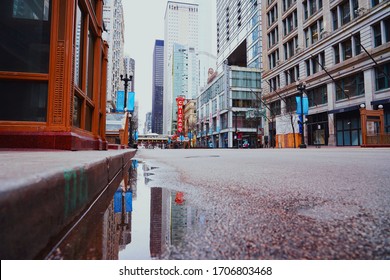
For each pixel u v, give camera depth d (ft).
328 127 105.29
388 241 3.87
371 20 86.99
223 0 270.67
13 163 5.04
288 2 134.92
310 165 17.67
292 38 131.85
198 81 624.18
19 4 18.31
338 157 27.27
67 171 4.43
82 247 3.71
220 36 278.87
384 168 15.01
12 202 2.52
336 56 103.65
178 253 3.53
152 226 4.80
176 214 5.67
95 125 27.35
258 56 189.37
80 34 22.41
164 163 22.35
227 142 187.32
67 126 18.03
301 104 97.66
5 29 17.99
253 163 20.44
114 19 260.01
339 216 5.27
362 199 6.88
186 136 333.42
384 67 84.64
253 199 7.09
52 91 18.02
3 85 17.70
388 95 81.25
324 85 110.22
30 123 17.63
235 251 3.59
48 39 18.51
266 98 153.48
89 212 5.80
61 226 4.04
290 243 3.83
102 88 33.37
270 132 150.30
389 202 6.50
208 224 4.85
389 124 82.23
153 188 9.41
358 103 92.12
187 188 9.30
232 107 183.11
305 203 6.51
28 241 2.85
